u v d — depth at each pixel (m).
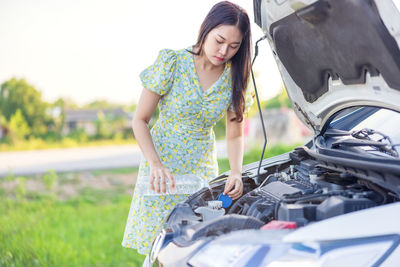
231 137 3.07
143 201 3.02
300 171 2.78
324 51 2.42
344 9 2.08
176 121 2.98
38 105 30.59
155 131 3.04
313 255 1.75
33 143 28.30
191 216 2.54
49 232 6.24
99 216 7.45
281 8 2.43
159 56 2.89
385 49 2.03
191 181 3.00
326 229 1.82
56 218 7.30
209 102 2.92
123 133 31.80
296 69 2.74
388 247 1.78
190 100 2.89
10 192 10.69
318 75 2.63
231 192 2.79
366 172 2.27
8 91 30.17
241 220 2.17
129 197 9.59
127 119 32.34
